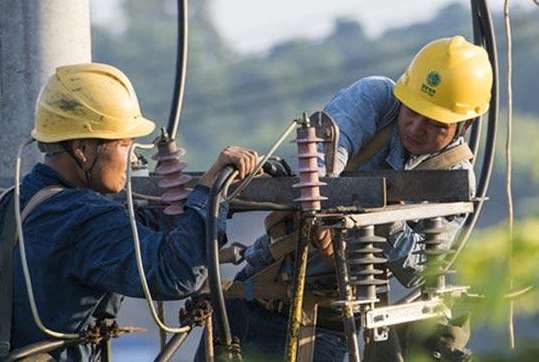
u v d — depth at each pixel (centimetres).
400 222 1016
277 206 928
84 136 895
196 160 7731
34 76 1210
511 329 503
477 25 1202
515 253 472
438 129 1070
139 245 862
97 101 899
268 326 1126
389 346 1090
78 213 879
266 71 8281
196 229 870
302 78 7319
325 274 1053
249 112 7812
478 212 1093
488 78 1096
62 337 887
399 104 1087
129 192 855
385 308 929
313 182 898
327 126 991
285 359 912
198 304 952
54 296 884
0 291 882
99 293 899
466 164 1098
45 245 880
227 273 2544
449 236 1043
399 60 7044
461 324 766
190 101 7938
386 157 1089
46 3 1210
